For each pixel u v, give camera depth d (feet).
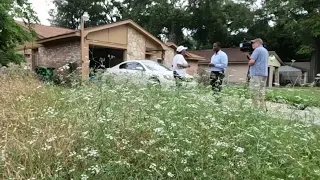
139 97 11.99
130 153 8.27
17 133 9.05
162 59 59.31
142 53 56.59
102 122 8.73
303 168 9.66
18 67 18.72
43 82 17.21
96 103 10.73
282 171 9.21
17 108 11.16
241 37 125.49
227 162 8.48
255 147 9.39
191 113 10.84
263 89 15.92
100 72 17.17
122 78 16.49
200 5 119.65
